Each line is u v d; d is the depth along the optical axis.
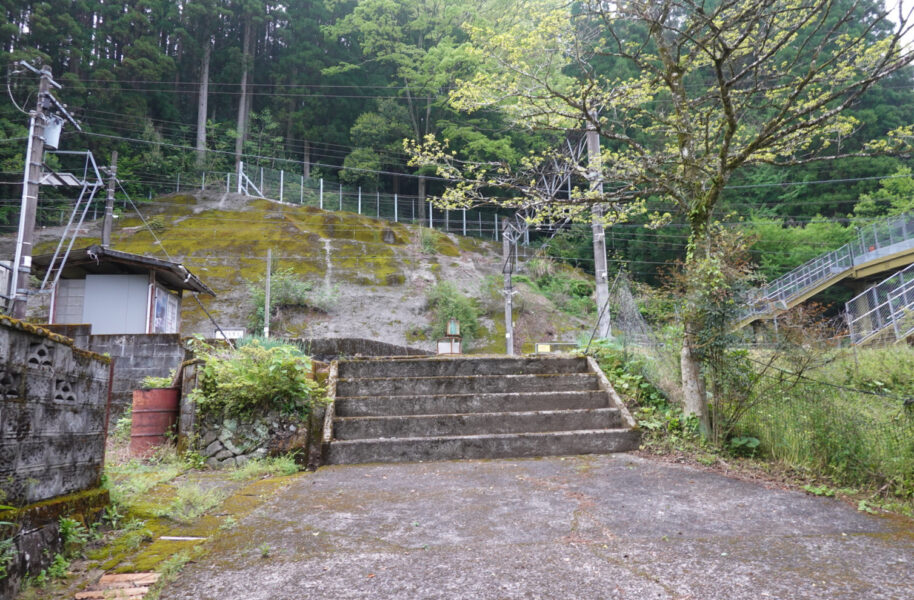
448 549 2.97
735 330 5.75
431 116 42.44
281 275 25.66
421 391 7.07
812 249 28.64
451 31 36.19
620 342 8.27
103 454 3.53
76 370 3.15
